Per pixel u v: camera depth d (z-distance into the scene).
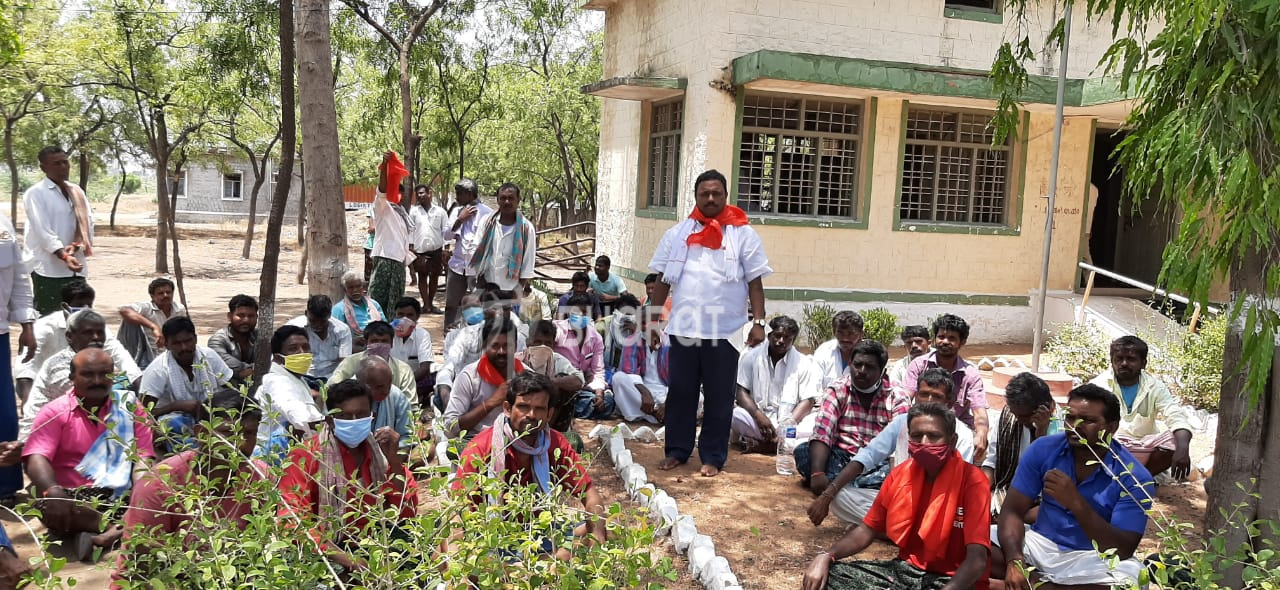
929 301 11.79
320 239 7.29
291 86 4.58
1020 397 4.80
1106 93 10.36
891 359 10.53
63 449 4.57
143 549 3.19
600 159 14.86
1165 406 5.87
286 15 4.52
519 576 2.60
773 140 11.23
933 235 11.79
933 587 3.93
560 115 25.88
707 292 5.87
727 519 5.24
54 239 6.76
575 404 6.80
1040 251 12.21
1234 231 2.94
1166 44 3.30
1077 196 12.17
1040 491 4.16
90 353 4.58
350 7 15.20
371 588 2.62
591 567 2.57
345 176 33.09
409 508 3.58
